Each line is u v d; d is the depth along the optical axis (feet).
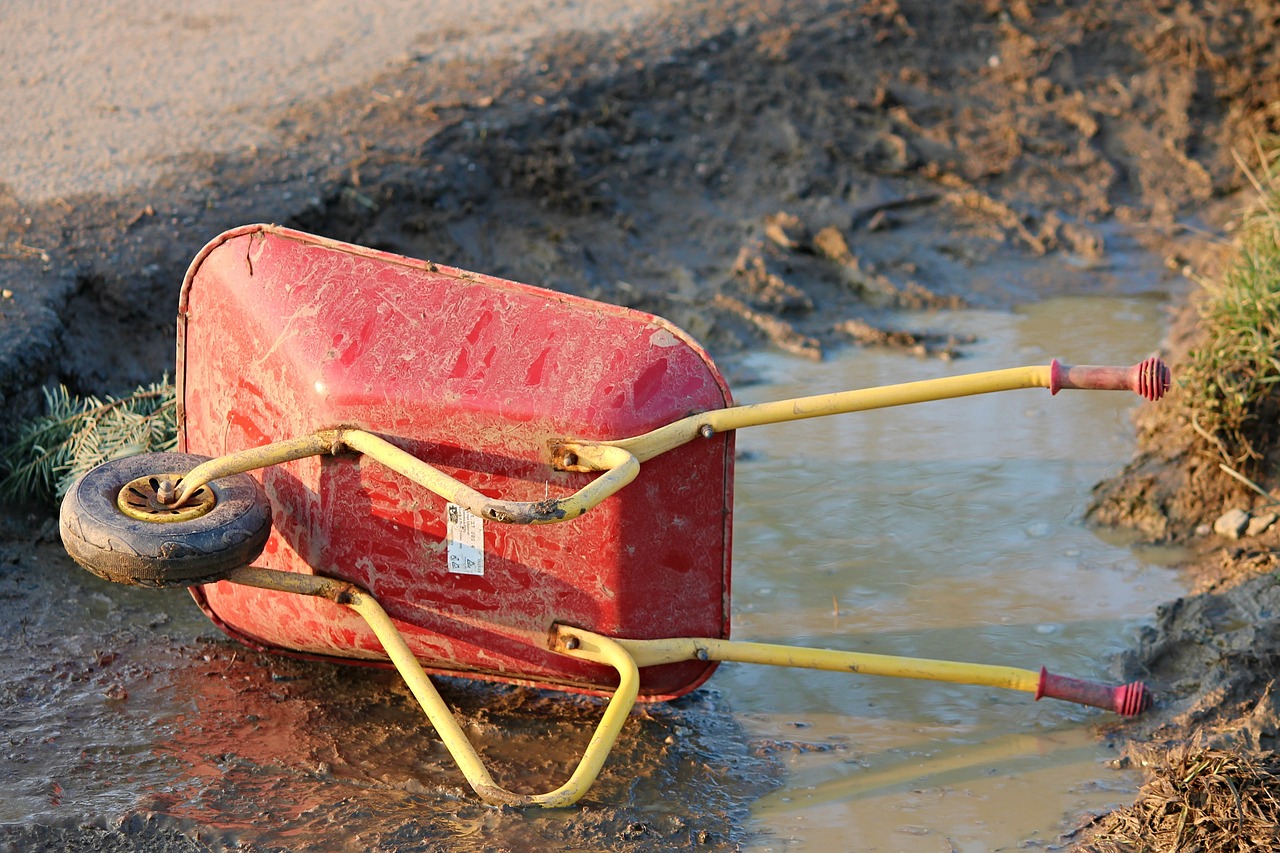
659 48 41.81
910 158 40.24
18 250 29.22
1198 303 30.58
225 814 16.62
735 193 38.60
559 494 17.11
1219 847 16.17
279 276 18.71
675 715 19.47
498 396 17.06
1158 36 45.01
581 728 18.97
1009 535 24.81
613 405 16.75
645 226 37.14
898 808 17.46
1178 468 25.90
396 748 18.39
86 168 33.09
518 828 16.47
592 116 38.88
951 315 35.12
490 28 42.73
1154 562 23.90
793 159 39.52
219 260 19.29
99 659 20.43
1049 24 45.62
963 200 39.55
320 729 18.78
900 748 18.86
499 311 17.76
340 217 33.40
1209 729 18.83
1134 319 34.45
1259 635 20.51
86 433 24.20
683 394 17.16
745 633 21.68
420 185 34.55
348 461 17.88
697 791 17.66
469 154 36.06
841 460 27.71
